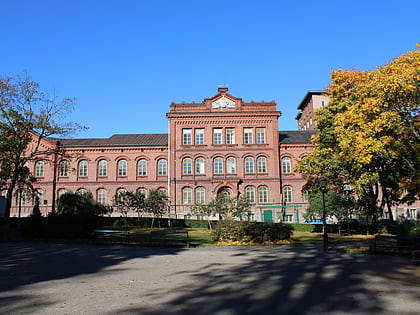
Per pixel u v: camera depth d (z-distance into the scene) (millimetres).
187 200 47719
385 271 12352
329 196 31984
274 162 48375
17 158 32062
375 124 22016
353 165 24266
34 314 7418
